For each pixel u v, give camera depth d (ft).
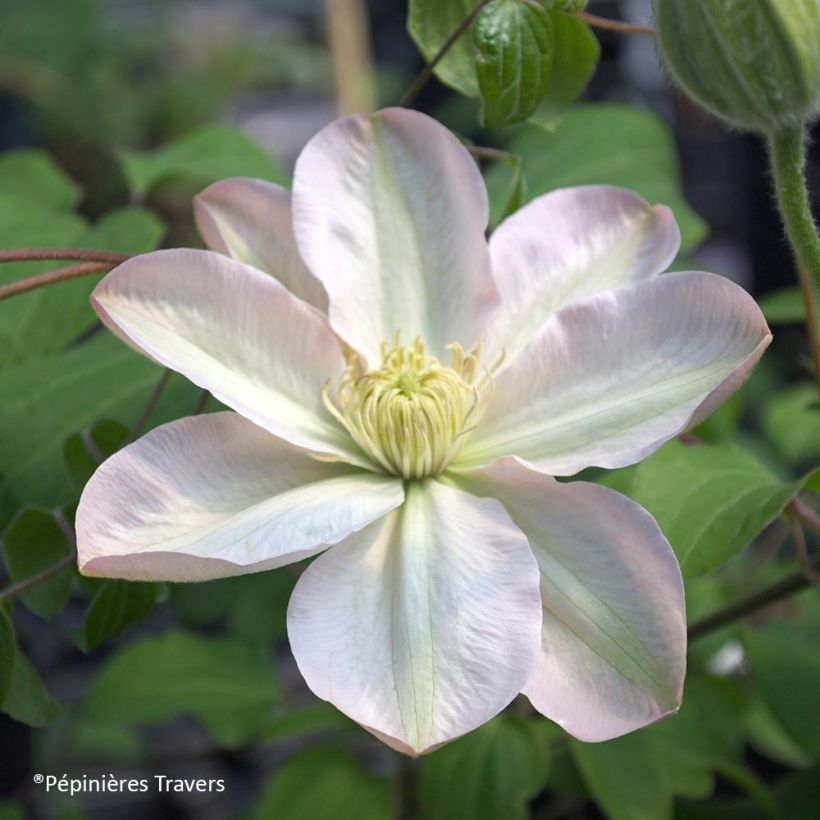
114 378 1.68
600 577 1.33
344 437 1.45
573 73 1.57
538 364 1.43
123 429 1.54
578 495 1.36
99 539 1.32
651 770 1.83
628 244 1.49
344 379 1.44
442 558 1.35
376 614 1.34
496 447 1.43
